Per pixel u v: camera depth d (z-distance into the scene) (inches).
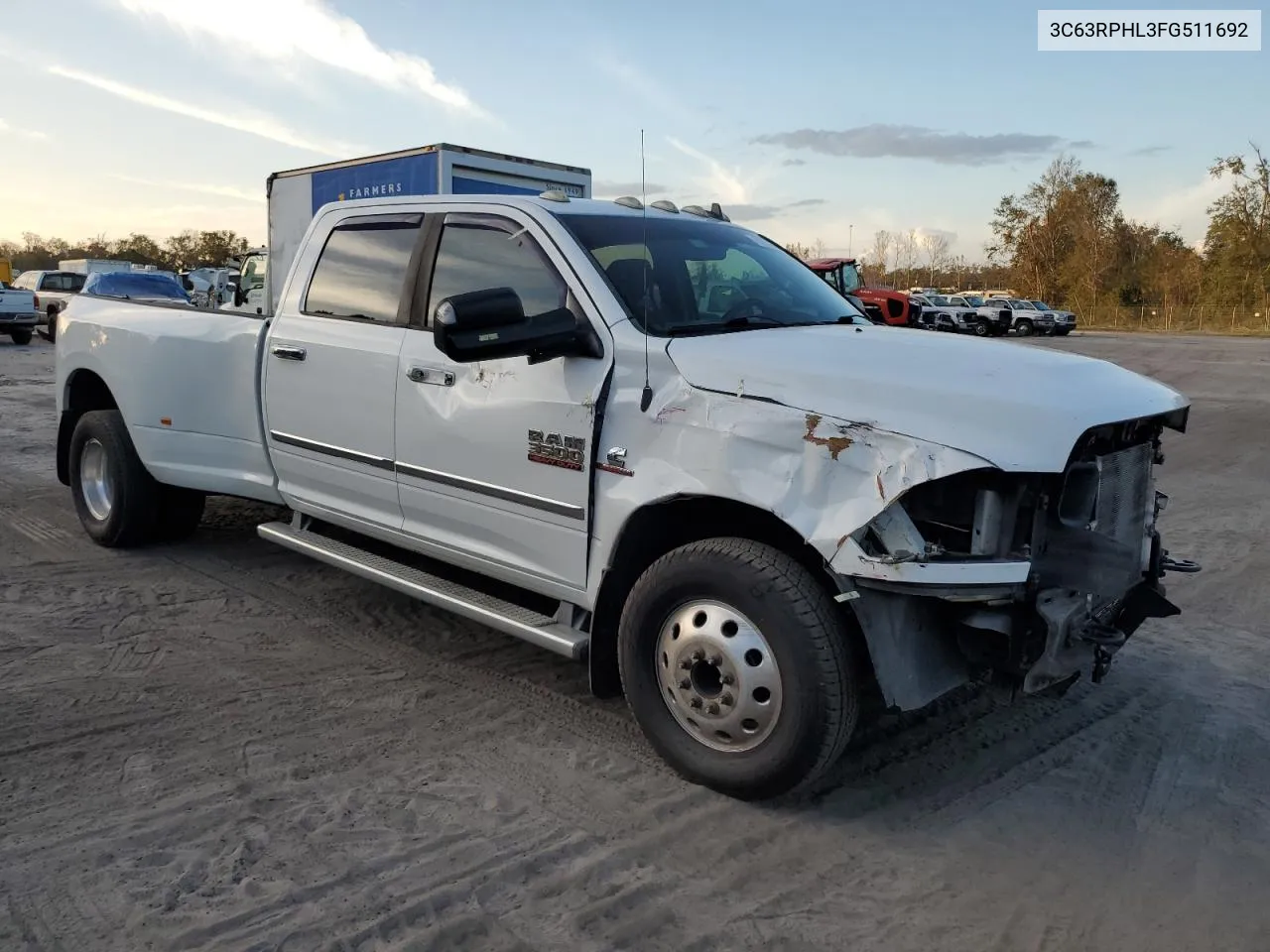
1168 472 415.5
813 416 126.8
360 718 161.3
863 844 129.5
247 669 179.6
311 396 194.2
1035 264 3203.7
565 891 116.9
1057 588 127.1
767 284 178.9
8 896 112.0
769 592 128.2
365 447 184.2
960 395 124.2
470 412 163.5
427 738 154.9
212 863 119.4
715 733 136.5
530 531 158.7
